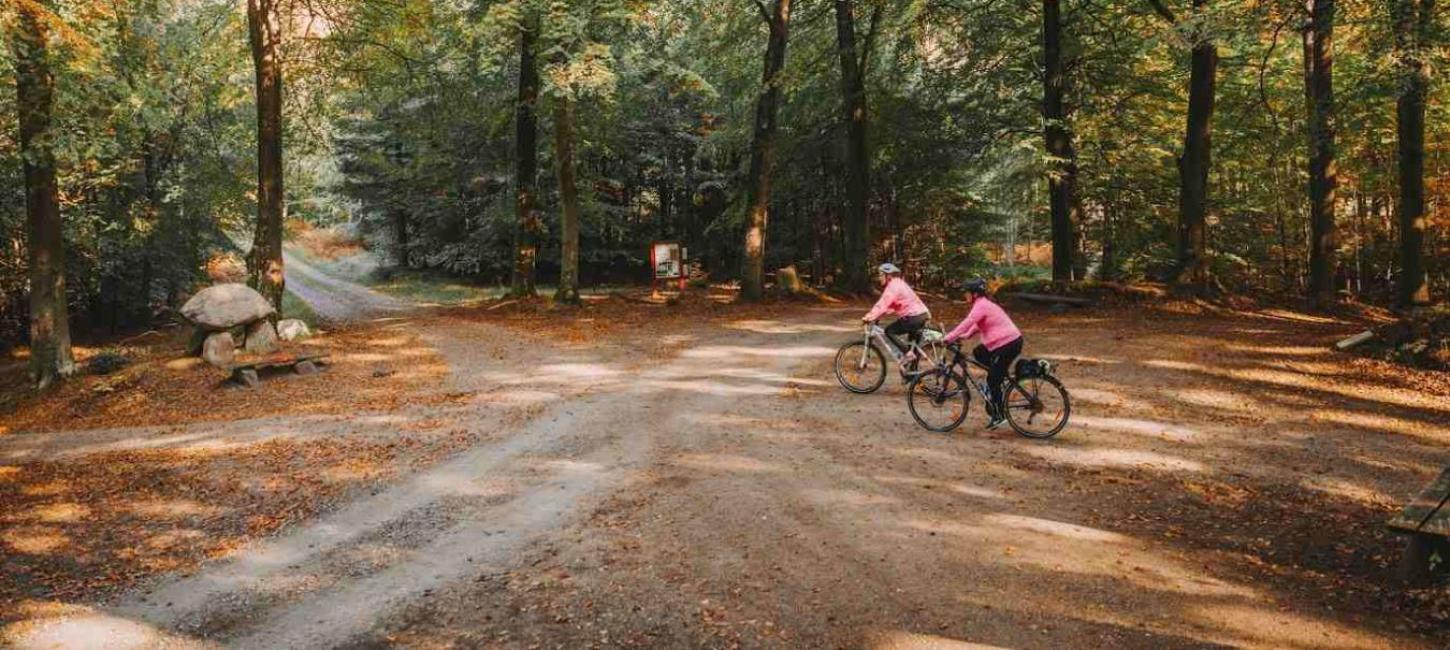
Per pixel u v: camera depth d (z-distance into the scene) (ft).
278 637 17.43
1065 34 74.43
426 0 72.33
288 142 83.20
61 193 66.33
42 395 52.13
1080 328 56.85
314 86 77.87
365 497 27.30
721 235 130.52
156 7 60.39
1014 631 15.99
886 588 18.13
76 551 23.17
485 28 68.39
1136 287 67.87
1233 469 26.78
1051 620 16.40
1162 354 45.91
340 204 129.90
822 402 38.06
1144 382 39.70
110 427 42.11
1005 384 31.86
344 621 18.04
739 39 87.76
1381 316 68.49
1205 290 66.74
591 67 66.95
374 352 58.70
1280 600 17.15
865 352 39.88
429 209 123.54
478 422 37.78
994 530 21.59
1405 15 45.55
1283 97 85.10
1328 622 16.08
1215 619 16.31
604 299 87.25
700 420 35.70
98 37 48.39
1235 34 51.55
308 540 23.53
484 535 23.15
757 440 31.81
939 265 116.88
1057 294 69.41
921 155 89.04
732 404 38.58
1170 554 19.84
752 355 52.44
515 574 20.07
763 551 20.57
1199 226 66.64
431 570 20.77
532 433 35.24
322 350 58.75
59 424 44.91
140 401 47.16
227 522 25.36
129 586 20.57
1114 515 22.72
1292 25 51.62
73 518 26.08
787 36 85.56
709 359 51.90
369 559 21.84
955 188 105.81
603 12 69.36
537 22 71.97
